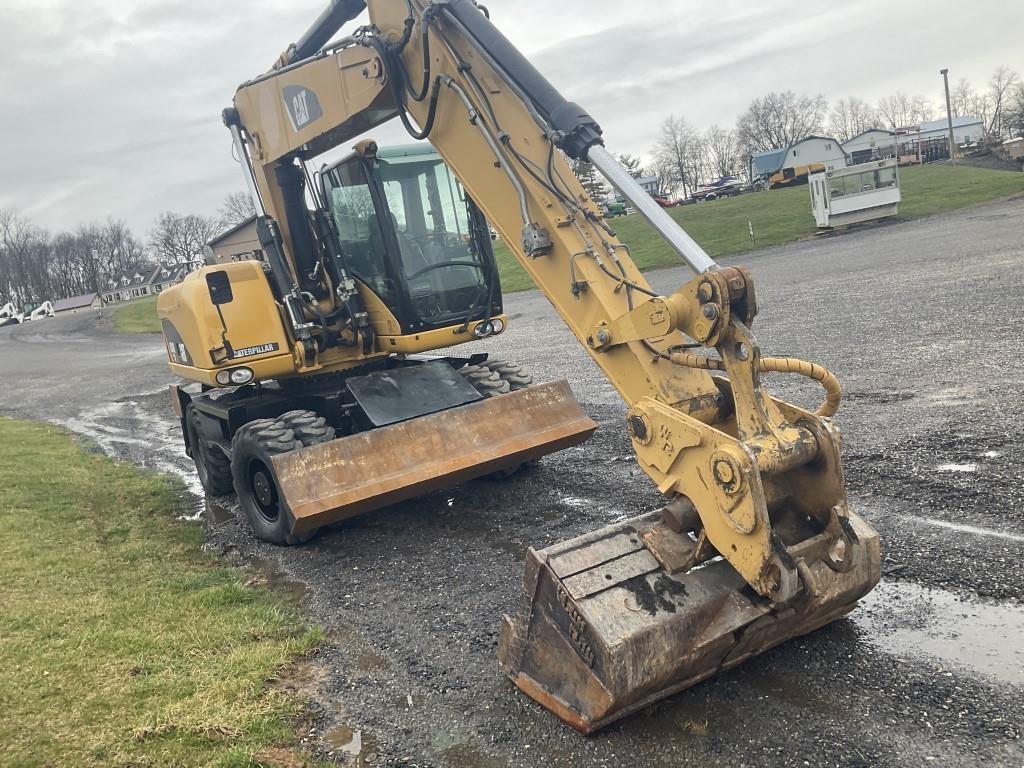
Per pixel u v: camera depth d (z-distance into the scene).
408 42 5.02
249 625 4.91
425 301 6.81
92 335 42.19
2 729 3.81
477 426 6.27
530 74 4.14
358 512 5.94
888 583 4.32
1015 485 5.18
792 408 3.33
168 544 6.86
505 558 5.60
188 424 9.11
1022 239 18.23
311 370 7.04
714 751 3.21
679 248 3.39
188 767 3.45
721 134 108.06
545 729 3.51
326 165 6.88
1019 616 3.82
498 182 4.56
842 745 3.13
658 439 3.44
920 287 14.30
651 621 3.26
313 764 3.44
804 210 37.12
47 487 9.15
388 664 4.29
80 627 4.97
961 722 3.16
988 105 109.06
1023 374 7.67
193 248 101.62
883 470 5.85
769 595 3.07
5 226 104.12
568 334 17.62
